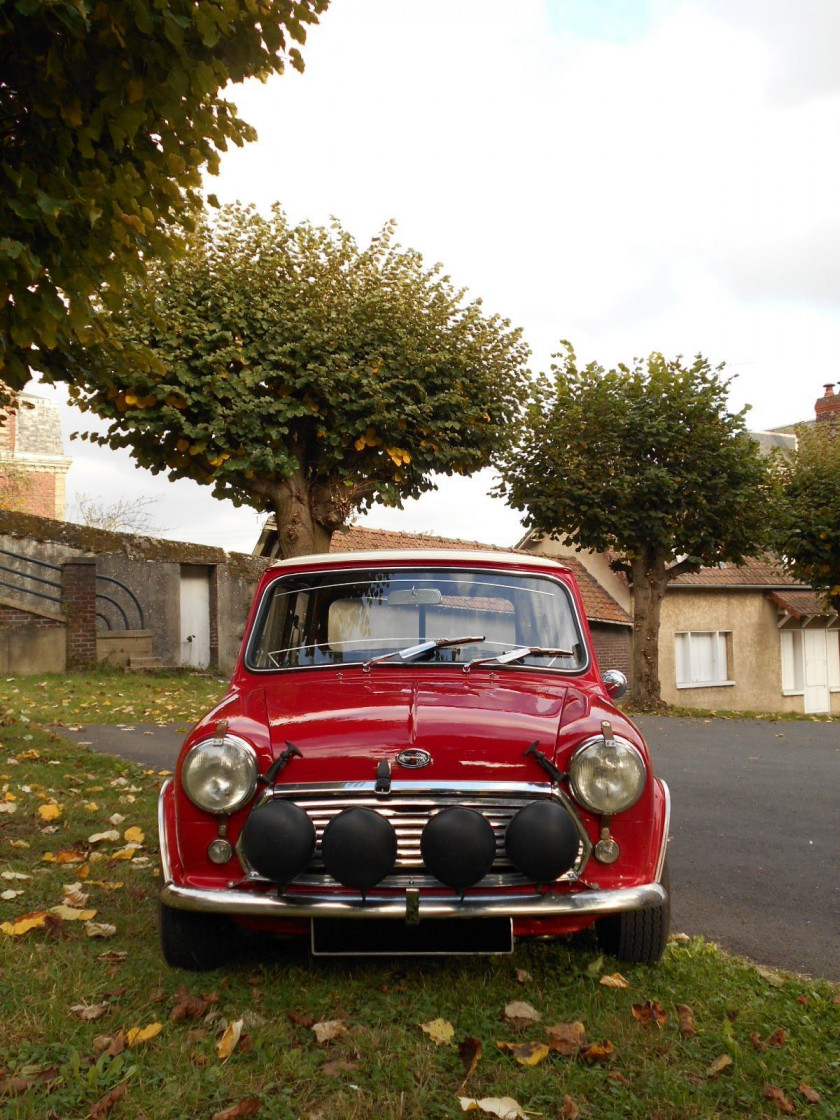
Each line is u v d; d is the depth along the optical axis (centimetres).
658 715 1716
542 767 343
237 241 1272
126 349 602
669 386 1716
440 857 320
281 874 323
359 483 1352
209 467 1253
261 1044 300
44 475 3422
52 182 462
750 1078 287
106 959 370
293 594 462
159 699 1304
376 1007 331
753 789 834
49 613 1590
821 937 436
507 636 449
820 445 2427
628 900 330
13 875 463
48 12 428
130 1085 275
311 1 499
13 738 875
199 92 478
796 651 2878
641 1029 316
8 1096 267
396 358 1275
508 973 366
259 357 1235
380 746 344
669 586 2500
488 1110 263
